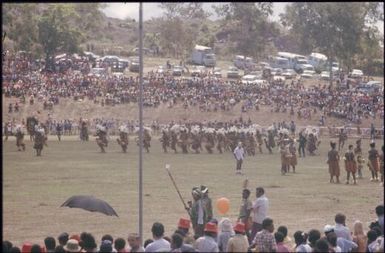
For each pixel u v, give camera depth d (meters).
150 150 98.12
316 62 138.62
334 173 64.12
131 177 65.44
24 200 51.16
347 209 48.59
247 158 88.50
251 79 140.38
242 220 33.44
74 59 147.25
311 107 124.25
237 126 102.81
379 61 116.25
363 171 75.62
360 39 93.44
